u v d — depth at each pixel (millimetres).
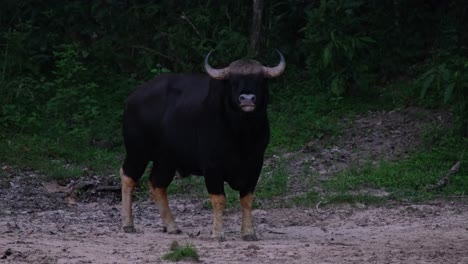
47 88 49906
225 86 29938
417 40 53031
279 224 35875
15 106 48594
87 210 38812
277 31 53875
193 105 31219
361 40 50250
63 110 49375
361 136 47062
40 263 25391
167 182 33375
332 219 36656
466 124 45156
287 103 50500
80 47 53906
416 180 41125
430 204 38531
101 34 54688
